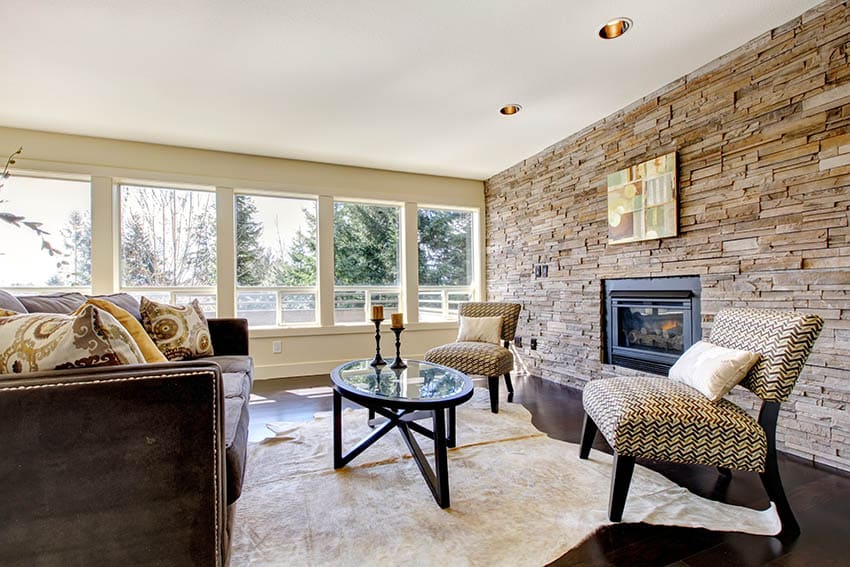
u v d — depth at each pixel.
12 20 1.95
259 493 1.71
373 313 2.41
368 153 4.00
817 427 2.00
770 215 2.18
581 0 1.90
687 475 1.89
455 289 4.99
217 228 3.86
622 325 3.17
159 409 0.91
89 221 3.50
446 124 3.32
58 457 0.85
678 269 2.67
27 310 1.89
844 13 1.88
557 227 3.80
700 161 2.53
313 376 4.08
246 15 1.97
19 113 2.97
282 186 4.11
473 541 1.39
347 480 1.84
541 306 4.02
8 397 0.83
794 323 1.51
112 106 2.88
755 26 2.12
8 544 0.84
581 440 2.16
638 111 2.94
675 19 2.05
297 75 2.53
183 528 0.93
